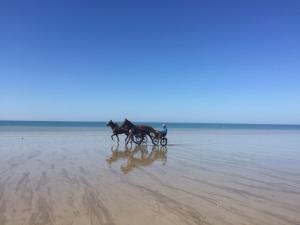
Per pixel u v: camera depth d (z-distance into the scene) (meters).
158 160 16.55
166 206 8.28
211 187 10.41
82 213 7.65
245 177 12.12
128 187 10.31
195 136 39.66
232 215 7.64
